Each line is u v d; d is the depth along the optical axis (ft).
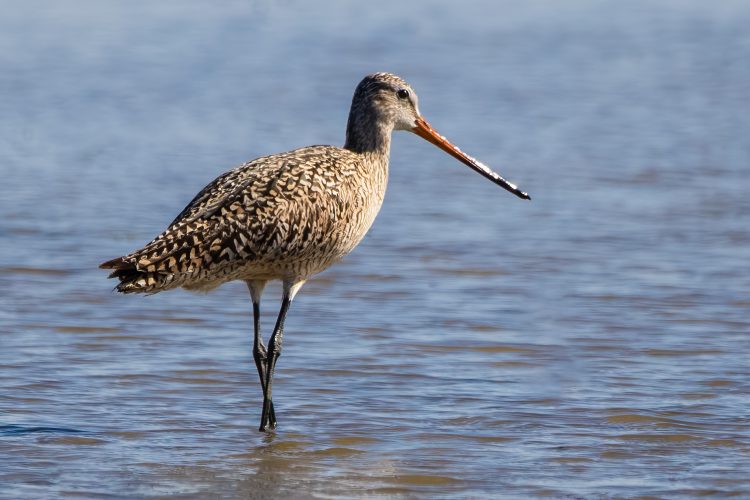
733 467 32.58
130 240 59.26
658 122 96.68
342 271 54.39
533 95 109.09
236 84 112.78
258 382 40.01
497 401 38.17
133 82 111.96
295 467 32.68
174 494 30.50
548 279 53.21
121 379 39.83
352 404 37.91
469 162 40.09
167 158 80.79
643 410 37.24
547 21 159.53
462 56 132.05
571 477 31.89
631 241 60.23
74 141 85.81
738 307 48.78
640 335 45.09
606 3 176.14
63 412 36.63
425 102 104.83
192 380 39.99
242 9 162.61
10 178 73.56
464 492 30.91
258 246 34.19
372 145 38.88
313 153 36.40
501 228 63.05
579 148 85.92
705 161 81.30
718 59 132.05
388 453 33.81
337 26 152.15
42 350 42.55
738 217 65.46
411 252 57.88
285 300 36.50
